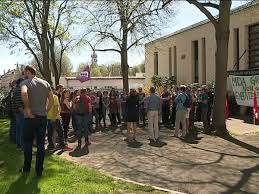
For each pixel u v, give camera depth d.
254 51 26.81
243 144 14.69
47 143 14.64
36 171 8.84
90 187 8.07
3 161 10.60
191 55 34.88
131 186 8.37
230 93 26.16
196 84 30.66
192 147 14.02
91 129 18.39
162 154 12.69
